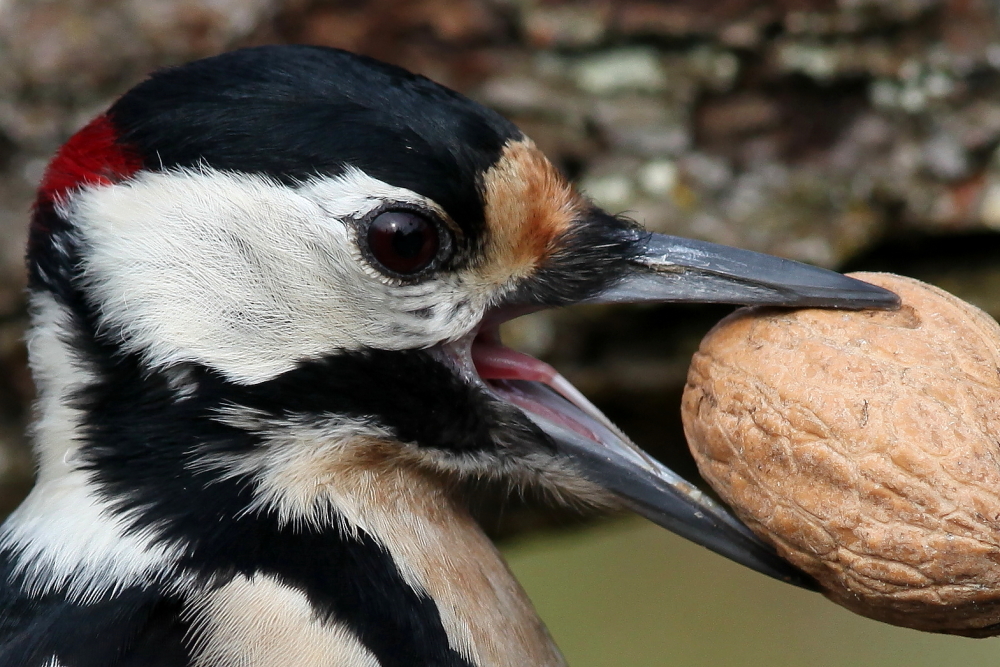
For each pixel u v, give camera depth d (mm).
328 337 1236
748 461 1228
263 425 1234
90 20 1300
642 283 1241
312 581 1229
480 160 1237
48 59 1299
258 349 1234
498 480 1245
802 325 1229
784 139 1304
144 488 1232
